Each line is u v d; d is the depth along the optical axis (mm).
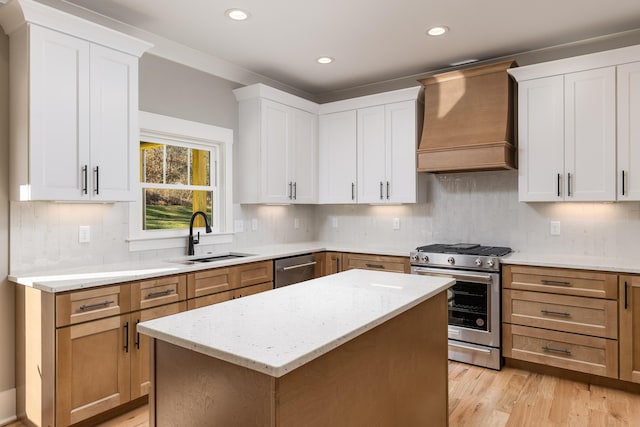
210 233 3580
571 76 3090
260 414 1111
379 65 3863
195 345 1206
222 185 3830
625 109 2898
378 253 3770
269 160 3877
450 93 3637
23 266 2527
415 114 3855
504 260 3139
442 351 2098
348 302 1675
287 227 4531
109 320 2375
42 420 2256
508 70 3340
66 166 2414
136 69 2766
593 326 2816
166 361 1365
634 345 2686
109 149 2613
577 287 2867
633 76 2875
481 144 3330
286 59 3695
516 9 2789
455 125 3553
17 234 2500
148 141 3287
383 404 1572
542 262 2986
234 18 2895
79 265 2789
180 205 3553
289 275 3689
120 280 2418
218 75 3742
